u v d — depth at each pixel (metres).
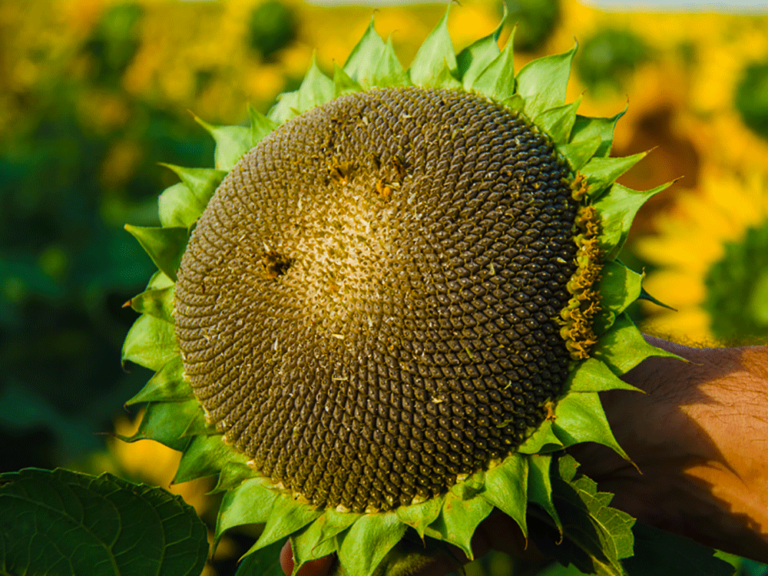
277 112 0.93
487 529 0.89
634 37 1.65
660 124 1.52
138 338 0.90
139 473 1.17
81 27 2.19
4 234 1.72
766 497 0.88
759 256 1.20
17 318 1.57
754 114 1.46
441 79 0.89
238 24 2.15
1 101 2.15
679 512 0.90
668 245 1.27
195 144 1.94
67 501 0.82
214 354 0.86
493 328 0.82
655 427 0.88
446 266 0.82
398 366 0.82
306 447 0.84
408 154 0.84
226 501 0.87
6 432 1.42
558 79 0.86
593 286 0.83
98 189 1.83
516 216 0.83
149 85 2.14
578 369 0.83
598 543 0.83
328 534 0.84
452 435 0.82
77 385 1.55
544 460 0.82
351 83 0.91
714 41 1.87
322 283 0.83
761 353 0.91
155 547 0.84
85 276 1.63
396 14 2.12
